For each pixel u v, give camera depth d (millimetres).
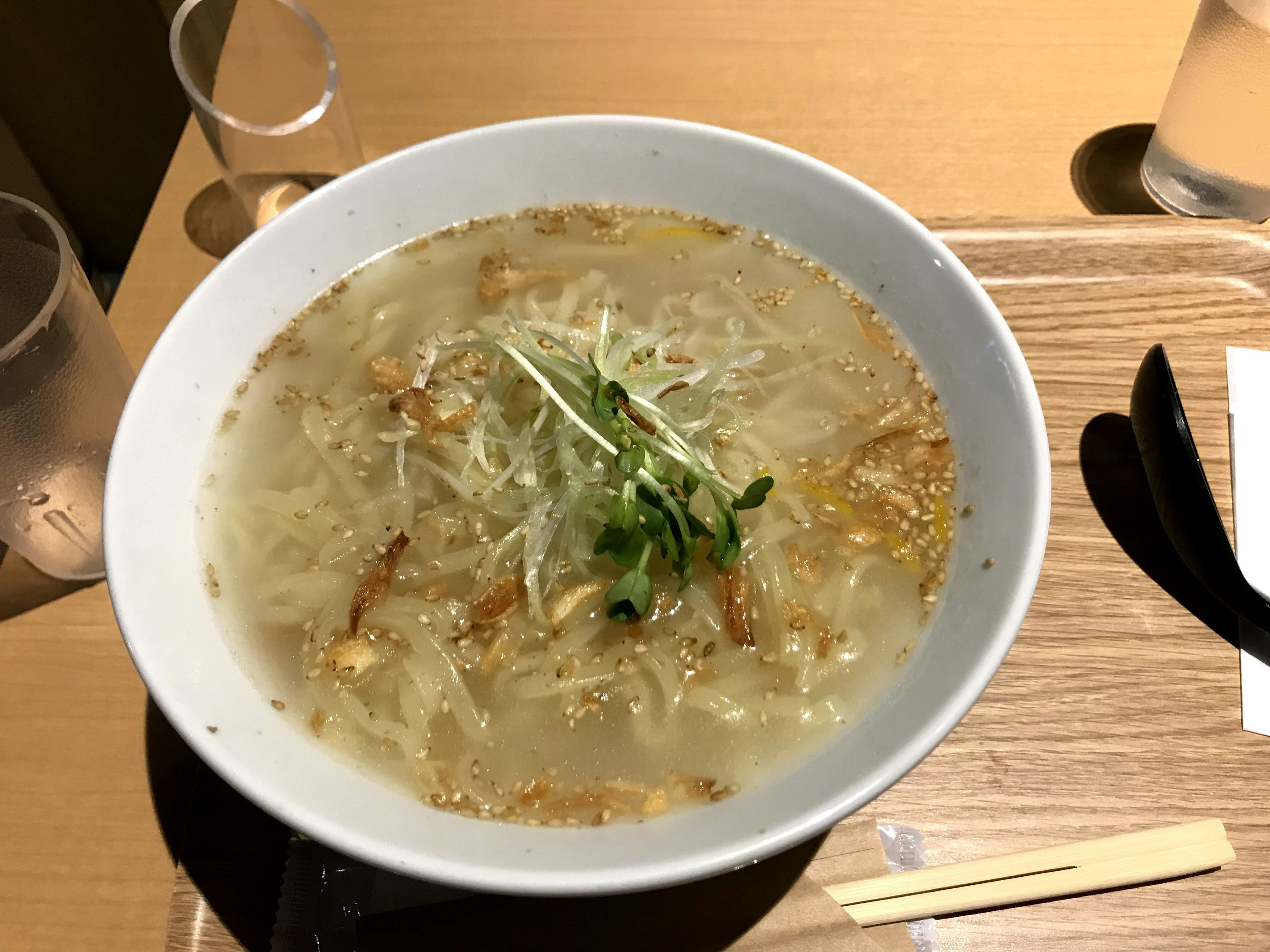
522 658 270
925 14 457
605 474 282
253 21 401
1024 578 237
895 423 299
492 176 336
